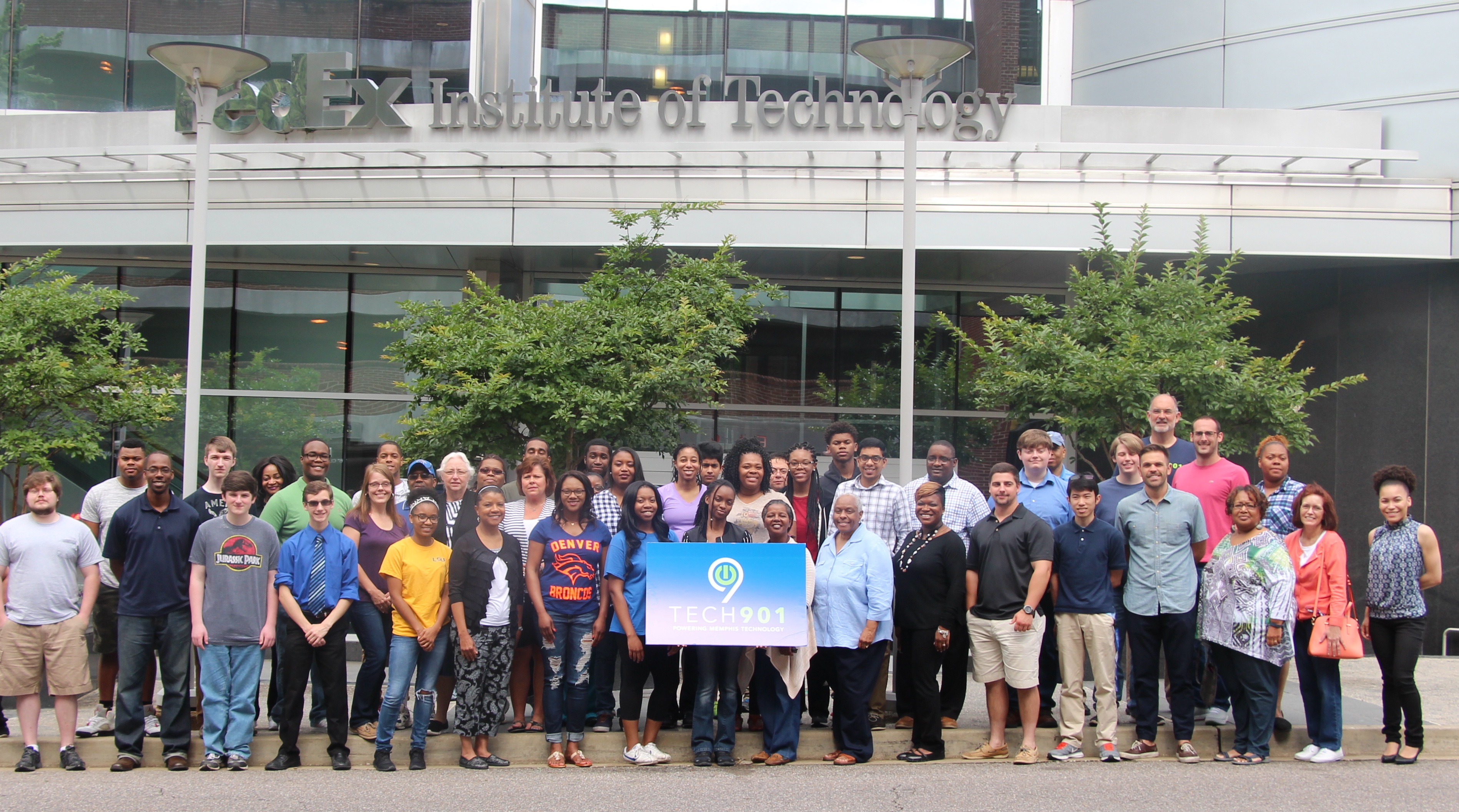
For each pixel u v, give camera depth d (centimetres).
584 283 1330
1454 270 1484
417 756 761
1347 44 1548
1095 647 796
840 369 1658
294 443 1666
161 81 1636
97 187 1501
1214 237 1443
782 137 1473
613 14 1612
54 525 761
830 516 855
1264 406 1188
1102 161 1458
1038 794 697
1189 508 803
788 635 768
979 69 1634
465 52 1611
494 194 1462
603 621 795
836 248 1446
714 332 1236
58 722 802
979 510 864
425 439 1198
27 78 1641
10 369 1202
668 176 1452
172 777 734
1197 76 1645
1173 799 685
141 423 1295
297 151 1466
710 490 786
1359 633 838
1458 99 1486
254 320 1678
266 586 764
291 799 676
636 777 743
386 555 789
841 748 792
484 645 765
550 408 1161
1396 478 806
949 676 836
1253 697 786
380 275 1673
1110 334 1240
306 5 1630
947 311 1669
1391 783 731
